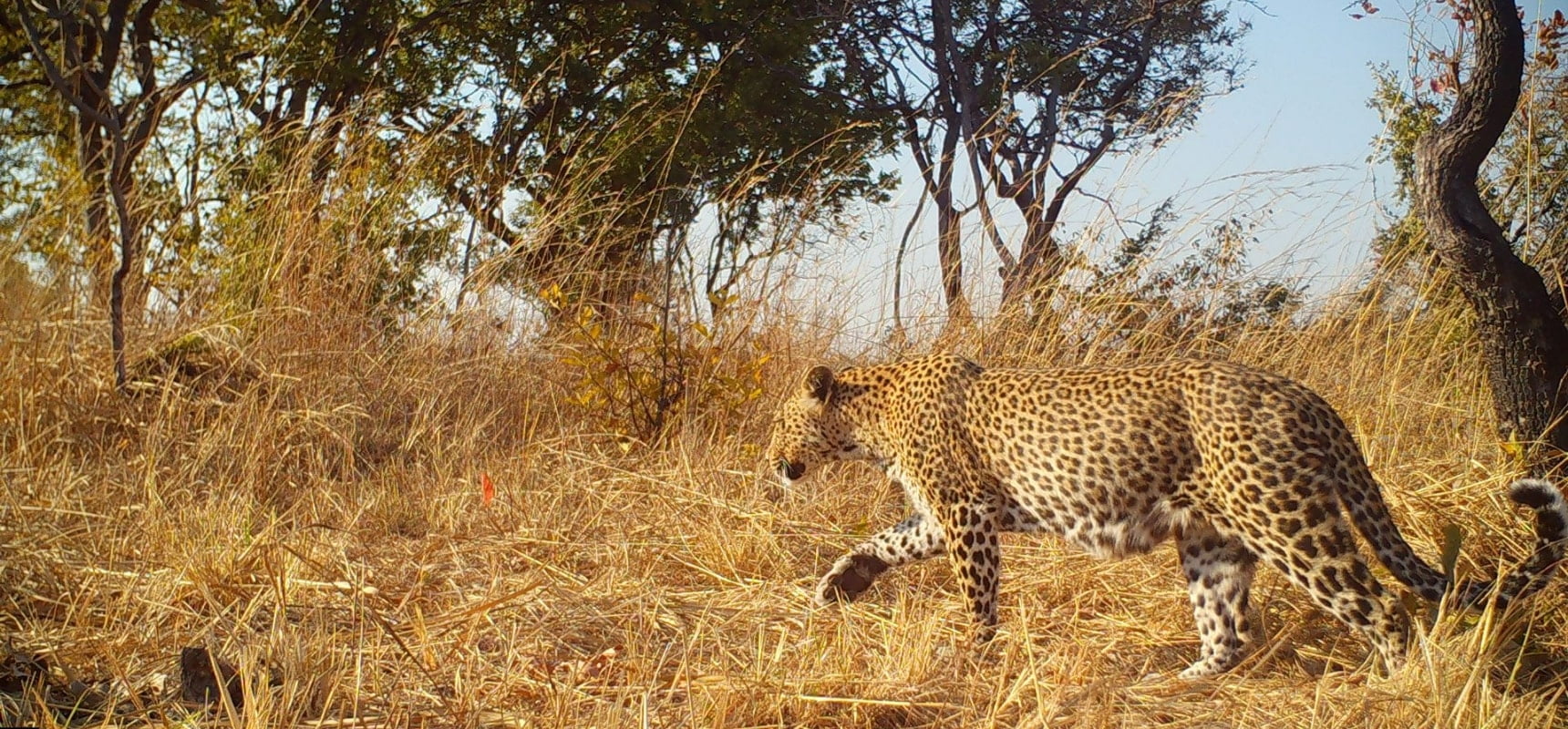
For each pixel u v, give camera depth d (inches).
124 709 150.7
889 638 178.5
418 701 157.3
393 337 321.7
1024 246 357.4
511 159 575.5
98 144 444.1
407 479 256.7
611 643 184.1
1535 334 232.2
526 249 332.8
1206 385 176.2
